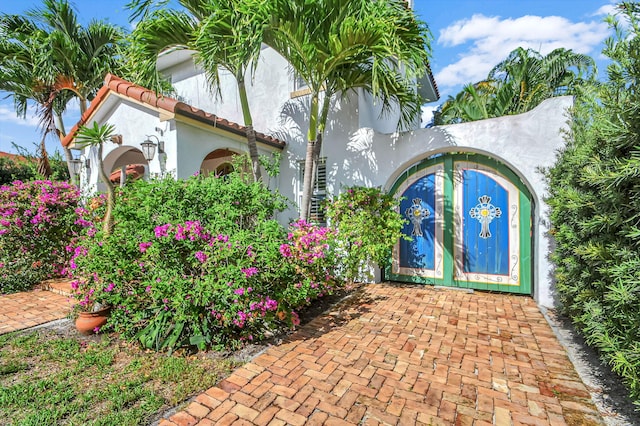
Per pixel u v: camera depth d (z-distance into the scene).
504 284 7.62
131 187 5.62
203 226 5.00
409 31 6.37
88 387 3.58
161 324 4.59
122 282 4.82
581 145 5.05
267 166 9.17
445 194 8.20
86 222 7.46
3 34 10.48
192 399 3.41
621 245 3.30
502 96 14.82
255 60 5.98
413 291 7.76
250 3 5.61
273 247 4.70
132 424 2.96
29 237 8.04
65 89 11.66
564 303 5.50
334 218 8.45
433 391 3.60
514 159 7.01
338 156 9.02
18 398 3.34
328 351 4.55
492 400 3.44
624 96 3.19
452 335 5.15
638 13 2.86
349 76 7.79
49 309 6.31
